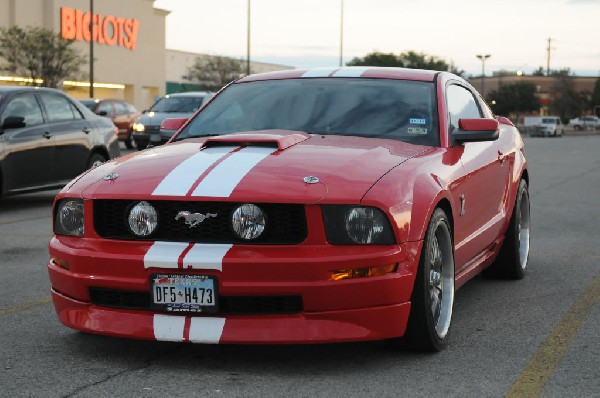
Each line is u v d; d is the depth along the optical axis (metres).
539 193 13.27
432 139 4.70
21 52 40.53
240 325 3.70
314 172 3.87
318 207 3.68
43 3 47.09
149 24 57.06
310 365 3.92
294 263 3.62
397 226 3.76
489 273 6.26
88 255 3.84
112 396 3.47
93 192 3.94
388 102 4.92
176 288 3.71
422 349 4.11
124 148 27.70
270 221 3.72
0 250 7.47
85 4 49.91
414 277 3.87
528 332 4.62
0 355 4.10
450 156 4.63
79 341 4.36
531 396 3.50
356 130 4.73
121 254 3.78
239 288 3.63
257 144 4.29
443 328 4.28
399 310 3.80
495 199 5.56
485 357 4.09
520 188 6.17
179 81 68.50
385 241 3.73
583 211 10.67
